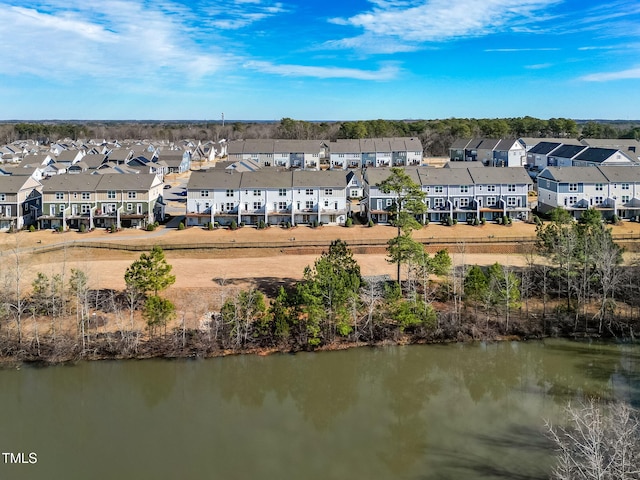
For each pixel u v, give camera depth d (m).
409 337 56.09
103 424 43.00
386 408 45.78
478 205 93.69
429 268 58.94
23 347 52.34
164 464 37.56
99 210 93.44
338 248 60.12
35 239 85.69
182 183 143.12
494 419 43.16
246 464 37.62
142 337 54.97
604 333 56.88
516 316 59.00
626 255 73.75
